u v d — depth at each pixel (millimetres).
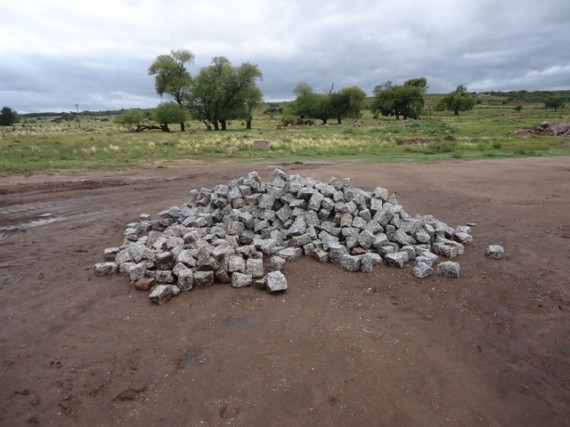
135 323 4949
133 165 20266
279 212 7824
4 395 3773
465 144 28891
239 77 59469
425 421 3424
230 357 4266
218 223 8133
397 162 21219
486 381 3947
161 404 3627
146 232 8641
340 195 8078
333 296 5574
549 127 39688
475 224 9312
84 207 11539
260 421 3416
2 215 10625
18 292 5875
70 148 26109
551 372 4098
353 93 74562
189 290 5758
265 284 5742
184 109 60375
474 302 5484
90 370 4098
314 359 4211
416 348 4430
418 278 6168
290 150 27281
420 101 85062
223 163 21250
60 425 3428
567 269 6590
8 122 84812
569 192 12938
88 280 6223
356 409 3537
